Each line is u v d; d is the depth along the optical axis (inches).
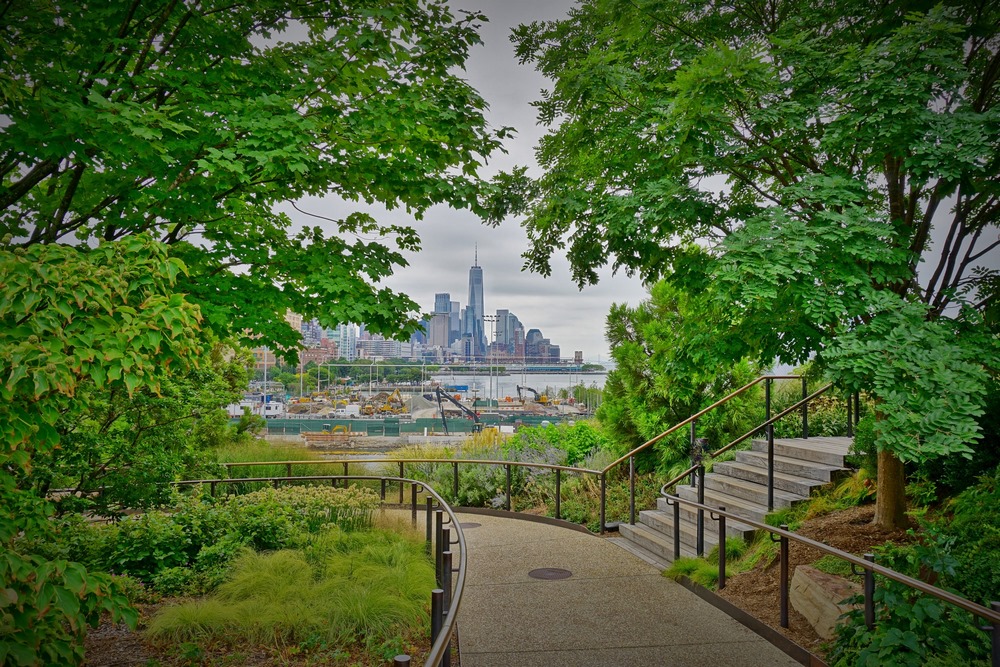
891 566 224.2
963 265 263.4
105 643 233.8
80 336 141.9
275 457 650.2
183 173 242.8
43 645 129.1
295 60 261.6
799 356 273.9
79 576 131.2
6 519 150.5
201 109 230.4
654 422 512.1
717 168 270.2
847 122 231.3
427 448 673.0
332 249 292.5
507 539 406.0
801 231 229.6
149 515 319.6
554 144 314.2
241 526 342.3
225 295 271.0
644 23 286.8
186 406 361.4
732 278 219.1
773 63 261.0
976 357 226.1
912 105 213.3
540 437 638.5
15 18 207.9
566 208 286.5
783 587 231.0
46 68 207.3
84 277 143.5
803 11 265.6
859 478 324.8
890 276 240.1
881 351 214.2
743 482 389.1
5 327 138.1
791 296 238.2
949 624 177.3
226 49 249.3
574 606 274.1
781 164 296.2
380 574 277.6
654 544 362.0
